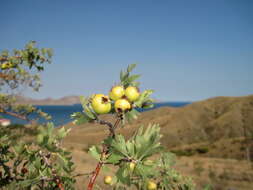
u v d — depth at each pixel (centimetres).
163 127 7944
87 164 1716
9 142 232
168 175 221
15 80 347
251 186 1841
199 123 7912
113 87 168
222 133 6969
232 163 3409
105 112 155
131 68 172
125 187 209
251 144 5044
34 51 343
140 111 156
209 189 267
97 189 225
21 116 310
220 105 8675
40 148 161
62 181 176
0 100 333
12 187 197
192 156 5134
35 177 167
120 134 150
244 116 7350
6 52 340
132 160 147
